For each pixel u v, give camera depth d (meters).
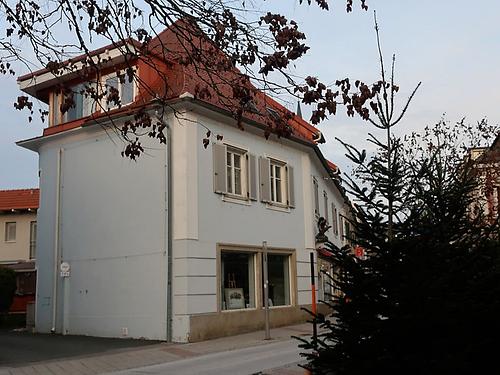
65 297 21.00
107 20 6.80
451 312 6.22
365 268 6.64
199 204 19.09
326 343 6.81
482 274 6.50
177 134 19.00
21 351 16.30
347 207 7.40
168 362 14.26
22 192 38.00
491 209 9.01
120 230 19.91
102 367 13.59
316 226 26.14
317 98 6.22
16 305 32.12
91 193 20.89
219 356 14.96
